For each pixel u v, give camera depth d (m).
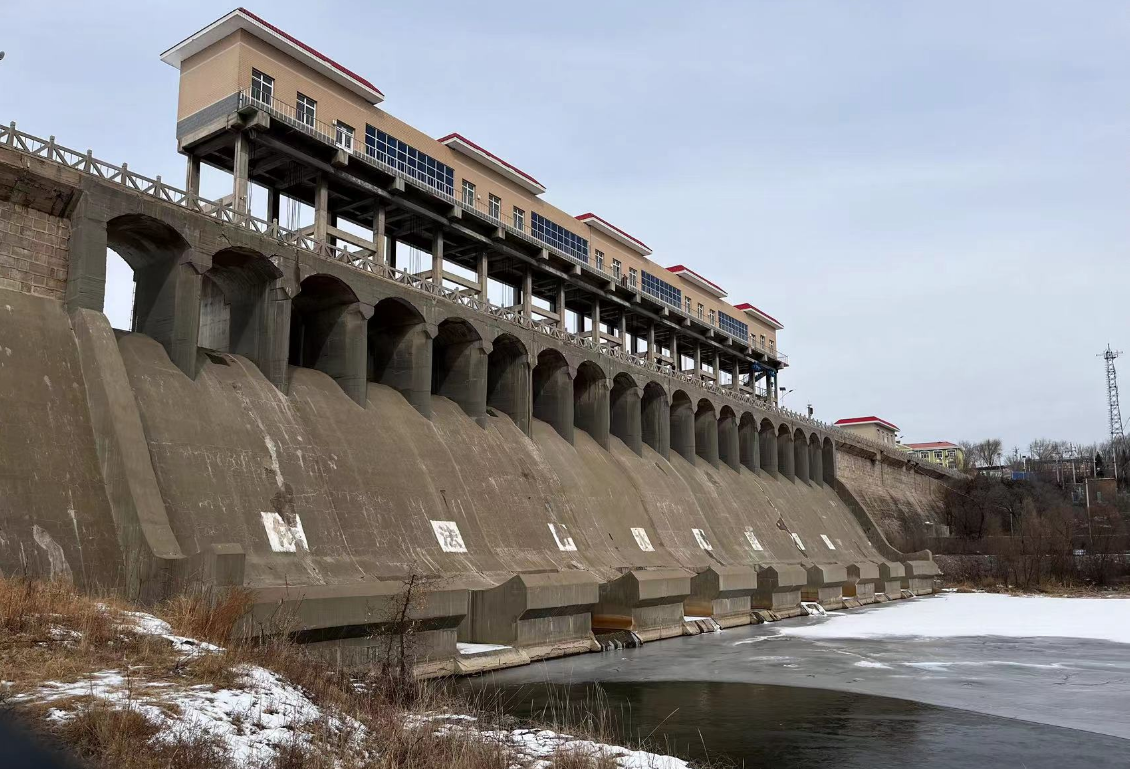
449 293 52.50
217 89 47.06
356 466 40.38
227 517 32.59
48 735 13.27
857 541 94.44
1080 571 84.31
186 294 36.50
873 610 64.88
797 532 82.25
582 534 52.47
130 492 28.70
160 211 35.50
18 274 31.83
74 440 29.61
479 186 63.22
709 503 71.31
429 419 48.53
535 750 18.59
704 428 82.12
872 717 25.91
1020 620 55.72
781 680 32.22
